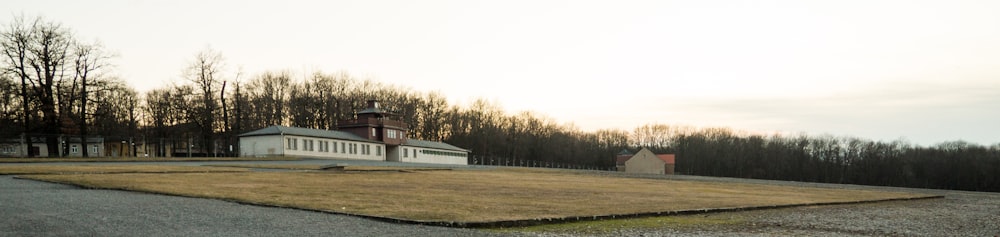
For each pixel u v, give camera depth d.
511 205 27.84
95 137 86.75
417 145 114.38
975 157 151.12
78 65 73.00
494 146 154.62
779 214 30.02
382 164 75.69
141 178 35.44
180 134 100.44
